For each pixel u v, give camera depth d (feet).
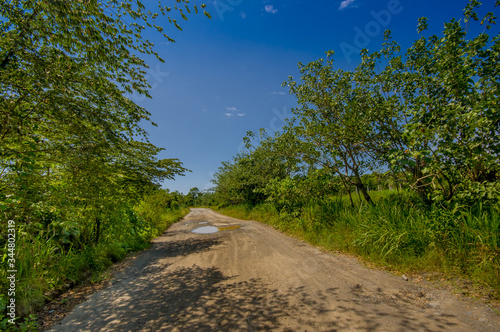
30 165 10.80
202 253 21.84
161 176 26.94
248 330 8.45
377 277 13.03
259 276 14.40
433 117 13.65
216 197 98.48
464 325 8.01
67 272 14.46
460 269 11.93
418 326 8.10
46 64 10.59
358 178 24.97
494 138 13.25
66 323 9.65
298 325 8.59
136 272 16.99
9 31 10.06
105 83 13.71
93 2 10.13
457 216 13.37
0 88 10.88
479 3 14.20
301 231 26.58
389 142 18.12
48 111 11.86
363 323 8.46
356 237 18.54
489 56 13.60
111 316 10.15
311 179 27.20
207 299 11.41
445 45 14.67
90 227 20.62
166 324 9.20
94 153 13.67
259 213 49.88
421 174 17.84
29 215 12.18
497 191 12.42
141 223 31.24
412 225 15.19
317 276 13.74
